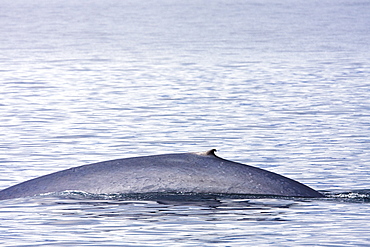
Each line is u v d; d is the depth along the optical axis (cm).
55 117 9075
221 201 4256
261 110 9575
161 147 7025
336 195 4600
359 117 8888
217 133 7806
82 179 4472
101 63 16812
